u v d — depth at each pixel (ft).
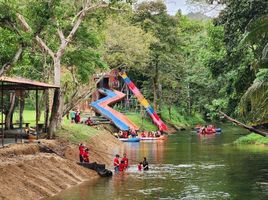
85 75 141.28
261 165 113.70
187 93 310.45
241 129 281.74
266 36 61.26
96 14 133.69
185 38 330.54
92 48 149.89
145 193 79.97
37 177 80.28
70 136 133.59
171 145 174.70
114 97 241.35
